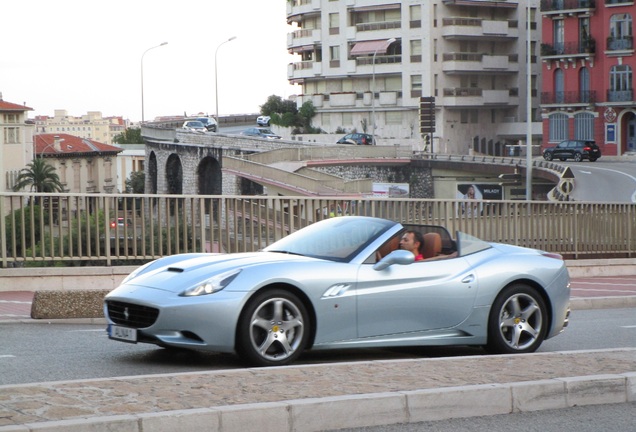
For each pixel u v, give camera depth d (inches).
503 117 4109.3
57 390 283.3
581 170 2628.0
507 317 400.5
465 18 3907.5
